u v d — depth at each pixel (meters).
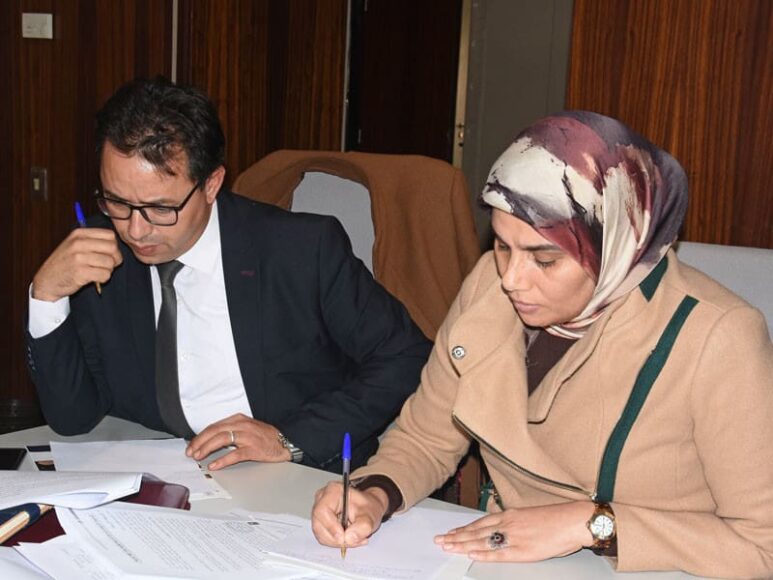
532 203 1.20
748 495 1.17
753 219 2.15
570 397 1.31
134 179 1.49
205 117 1.55
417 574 1.12
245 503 1.32
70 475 1.27
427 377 1.49
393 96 5.46
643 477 1.27
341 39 4.31
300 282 1.73
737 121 2.14
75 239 1.59
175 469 1.43
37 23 3.50
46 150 3.60
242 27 3.65
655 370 1.24
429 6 5.33
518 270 1.24
